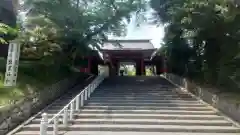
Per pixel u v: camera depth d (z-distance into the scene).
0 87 9.68
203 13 10.99
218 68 13.87
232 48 12.50
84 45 16.25
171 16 15.20
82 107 11.05
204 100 12.58
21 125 8.61
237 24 11.41
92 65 26.94
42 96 11.14
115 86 16.58
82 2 14.92
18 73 12.17
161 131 8.48
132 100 12.48
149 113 10.46
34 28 13.21
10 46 10.23
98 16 15.15
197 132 8.40
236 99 10.28
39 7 13.42
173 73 21.16
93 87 14.63
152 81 19.61
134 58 30.70
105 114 10.02
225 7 10.43
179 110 10.92
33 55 12.82
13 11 14.48
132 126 8.69
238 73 12.10
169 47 18.89
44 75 13.55
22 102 9.21
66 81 15.23
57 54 14.31
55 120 7.61
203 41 15.35
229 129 8.45
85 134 7.93
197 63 17.72
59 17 13.59
